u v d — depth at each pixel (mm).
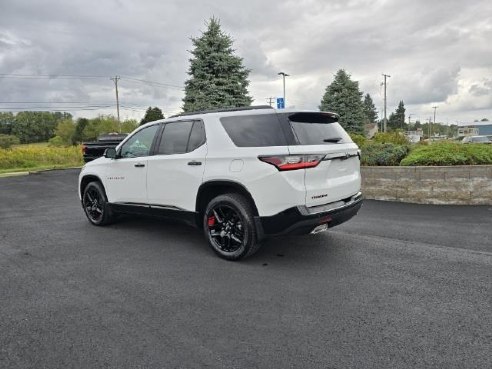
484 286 3752
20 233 6246
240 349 2713
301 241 5426
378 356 2602
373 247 5105
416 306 3340
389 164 9219
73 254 5008
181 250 5105
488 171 7781
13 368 2531
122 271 4332
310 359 2582
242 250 4445
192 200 4836
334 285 3834
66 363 2586
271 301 3484
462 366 2479
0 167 21297
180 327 3035
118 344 2803
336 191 4355
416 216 6930
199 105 20469
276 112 4262
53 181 14711
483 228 5984
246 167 4250
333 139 4484
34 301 3559
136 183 5566
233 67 21672
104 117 69500
